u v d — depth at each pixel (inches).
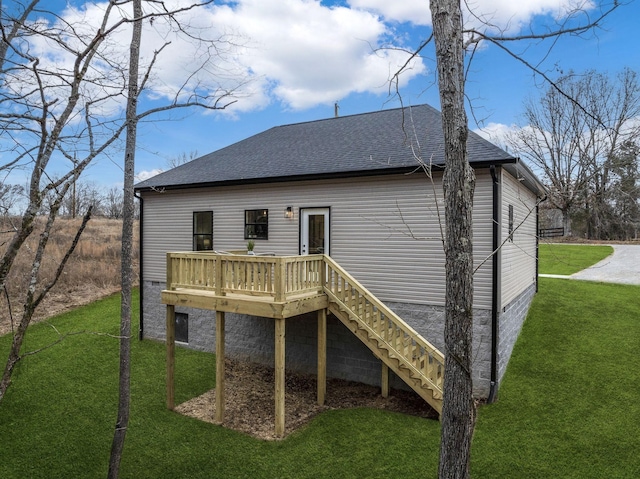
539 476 230.1
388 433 285.0
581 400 298.0
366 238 373.1
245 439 286.8
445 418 152.5
